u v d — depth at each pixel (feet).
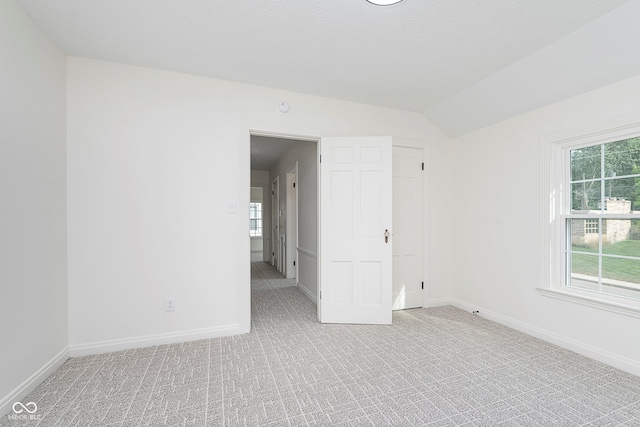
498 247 10.71
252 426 5.37
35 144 6.58
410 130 12.21
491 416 5.63
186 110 9.11
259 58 8.21
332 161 10.71
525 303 9.76
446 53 7.91
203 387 6.58
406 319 11.07
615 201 7.80
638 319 7.06
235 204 9.66
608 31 6.55
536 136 9.41
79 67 8.04
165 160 8.86
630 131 7.39
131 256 8.50
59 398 6.15
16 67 5.97
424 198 12.48
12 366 5.84
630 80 7.18
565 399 6.15
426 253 12.46
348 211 10.71
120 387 6.56
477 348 8.57
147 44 7.51
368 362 7.75
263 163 23.99
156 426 5.36
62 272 7.59
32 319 6.43
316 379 6.92
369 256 10.63
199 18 6.50
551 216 9.04
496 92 9.65
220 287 9.48
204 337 9.27
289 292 15.65
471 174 11.87
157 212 8.77
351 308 10.68
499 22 6.58
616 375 7.06
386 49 7.74
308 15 6.39
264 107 10.05
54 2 5.97
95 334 8.16
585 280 8.45
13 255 5.88
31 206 6.43
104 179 8.23
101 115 8.21
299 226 16.53
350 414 5.69
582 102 8.18
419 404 5.99
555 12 6.23
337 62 8.42
